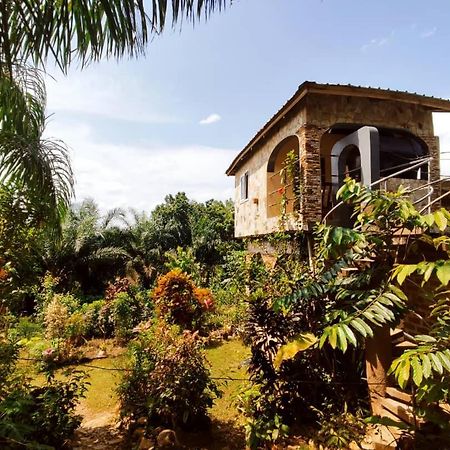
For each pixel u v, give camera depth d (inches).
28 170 151.0
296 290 187.3
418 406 137.6
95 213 649.6
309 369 193.8
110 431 189.6
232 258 553.3
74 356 306.8
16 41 68.8
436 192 296.8
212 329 384.8
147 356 204.1
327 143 404.8
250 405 190.2
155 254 690.8
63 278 511.2
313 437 171.0
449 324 127.4
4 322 177.0
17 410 140.5
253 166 448.1
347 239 155.5
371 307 135.6
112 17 66.0
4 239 170.6
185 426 187.3
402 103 319.0
